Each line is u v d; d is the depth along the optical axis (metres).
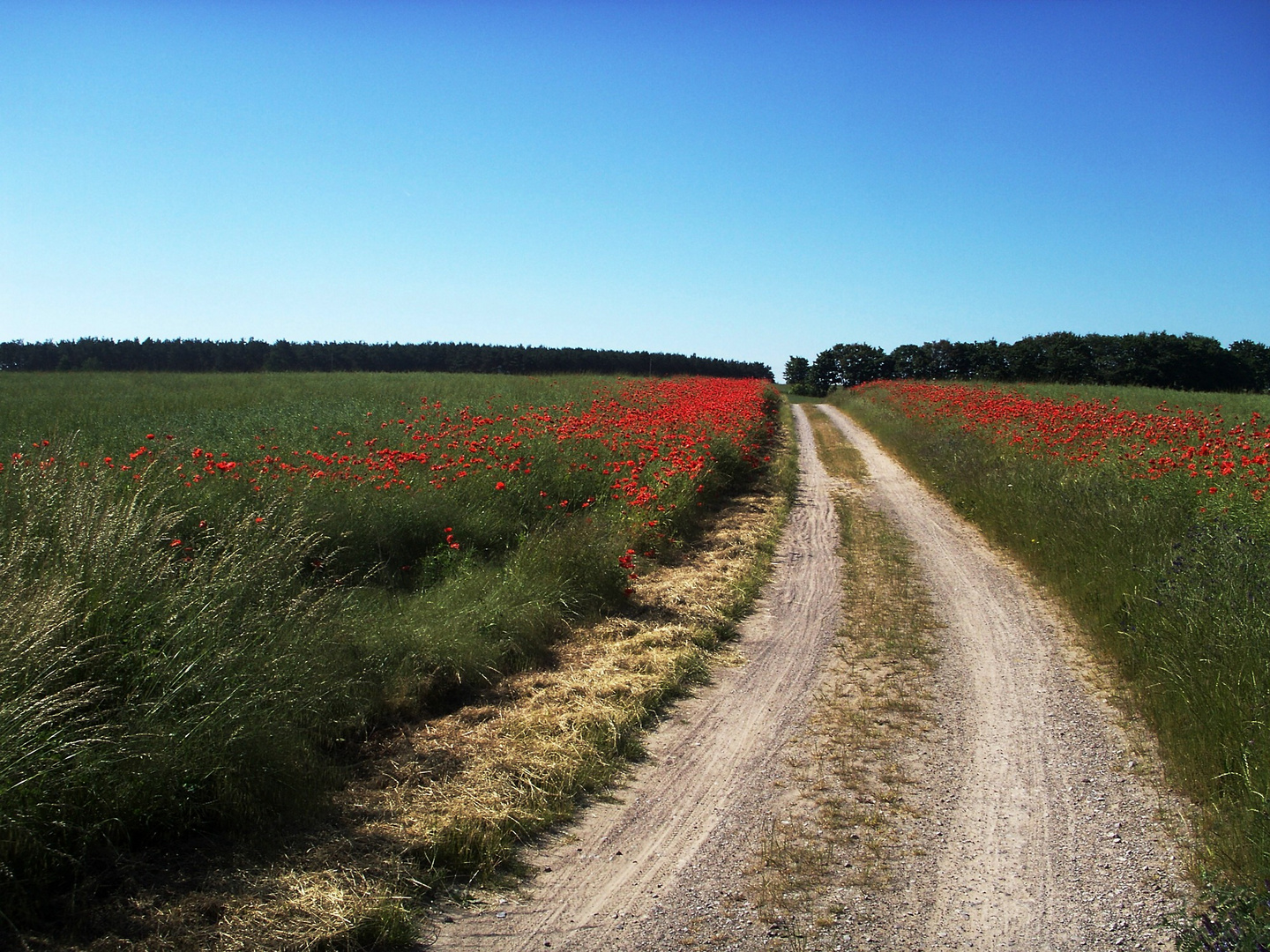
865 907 3.34
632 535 9.38
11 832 3.05
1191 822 3.92
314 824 3.82
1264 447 9.52
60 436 11.63
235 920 3.07
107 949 2.85
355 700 4.95
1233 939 2.73
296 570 5.96
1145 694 5.40
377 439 12.45
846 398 46.41
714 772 4.63
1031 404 20.25
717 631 7.12
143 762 3.57
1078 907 3.32
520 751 4.72
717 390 28.97
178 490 7.30
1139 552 7.47
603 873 3.65
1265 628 4.94
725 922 3.27
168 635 4.34
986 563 9.67
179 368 60.75
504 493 9.48
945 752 4.81
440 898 3.42
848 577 9.03
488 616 6.35
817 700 5.64
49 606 3.79
